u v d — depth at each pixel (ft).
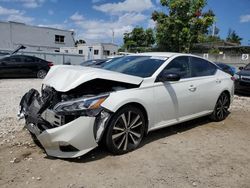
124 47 131.75
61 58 90.94
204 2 71.00
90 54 134.10
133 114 13.64
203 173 11.93
